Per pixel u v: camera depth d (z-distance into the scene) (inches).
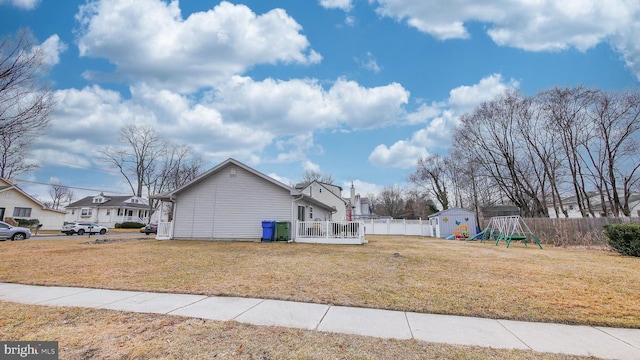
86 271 294.4
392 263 346.3
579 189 927.0
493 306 189.5
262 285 238.1
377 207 2751.0
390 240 810.2
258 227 655.8
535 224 753.6
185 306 186.2
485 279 264.1
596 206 1204.5
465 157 1227.9
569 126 890.1
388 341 136.4
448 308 185.2
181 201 684.7
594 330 154.4
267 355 121.2
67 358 117.3
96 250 459.8
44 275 276.1
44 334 140.6
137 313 172.4
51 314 169.3
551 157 967.0
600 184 870.4
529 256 430.0
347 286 235.9
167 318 163.9
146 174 1749.5
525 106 977.5
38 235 1018.1
